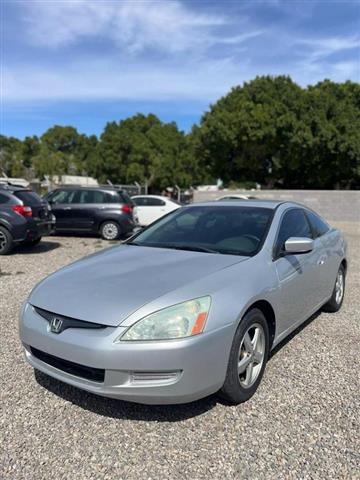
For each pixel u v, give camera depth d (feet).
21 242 31.32
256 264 11.34
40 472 8.07
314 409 10.24
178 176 179.73
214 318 9.34
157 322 8.93
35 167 165.58
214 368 9.29
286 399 10.68
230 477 7.97
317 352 13.61
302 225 15.15
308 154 98.89
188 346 8.84
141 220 52.60
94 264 11.80
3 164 176.24
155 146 185.88
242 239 12.63
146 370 8.77
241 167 111.14
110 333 8.93
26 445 8.82
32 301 10.52
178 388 8.87
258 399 10.66
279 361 12.88
